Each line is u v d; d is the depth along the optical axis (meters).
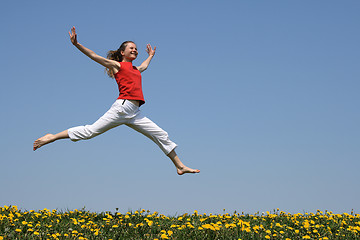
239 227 5.77
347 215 7.37
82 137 5.75
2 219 5.72
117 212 6.84
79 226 5.88
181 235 5.38
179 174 6.09
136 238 5.37
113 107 5.75
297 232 5.67
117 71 5.86
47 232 5.41
